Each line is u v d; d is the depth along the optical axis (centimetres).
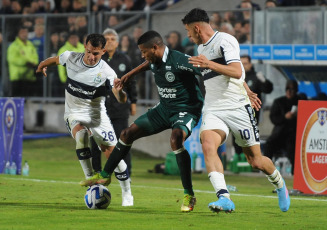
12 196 2261
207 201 2247
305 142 2588
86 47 2027
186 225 1634
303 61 3503
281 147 3525
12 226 1591
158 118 1908
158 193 2500
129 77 1956
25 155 4425
